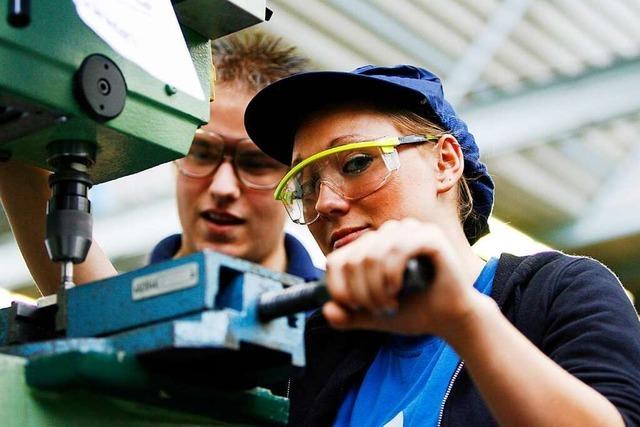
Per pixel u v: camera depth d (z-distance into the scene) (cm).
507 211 702
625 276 717
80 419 159
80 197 183
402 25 576
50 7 171
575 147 648
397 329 145
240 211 321
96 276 229
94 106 173
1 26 165
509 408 153
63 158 183
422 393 196
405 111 224
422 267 138
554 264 202
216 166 320
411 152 220
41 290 230
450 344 150
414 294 141
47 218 181
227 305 154
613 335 181
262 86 328
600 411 157
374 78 218
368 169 217
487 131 621
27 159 193
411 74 235
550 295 196
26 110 173
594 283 192
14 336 179
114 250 693
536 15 570
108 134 182
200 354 153
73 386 151
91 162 187
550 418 153
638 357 180
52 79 170
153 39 186
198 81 196
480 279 210
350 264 136
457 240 222
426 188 220
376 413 204
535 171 665
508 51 593
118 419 164
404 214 217
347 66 599
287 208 229
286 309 150
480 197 236
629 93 590
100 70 175
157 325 150
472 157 233
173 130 191
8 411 150
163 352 150
